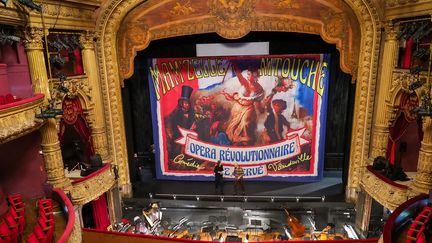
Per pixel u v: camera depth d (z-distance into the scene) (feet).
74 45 33.24
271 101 41.50
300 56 39.58
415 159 34.71
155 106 43.09
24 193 30.07
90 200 31.91
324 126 41.52
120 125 39.60
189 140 43.88
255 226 34.50
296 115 41.57
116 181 37.63
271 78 40.78
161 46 41.70
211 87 41.81
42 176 31.12
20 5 26.08
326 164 46.37
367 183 32.83
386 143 34.76
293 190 41.27
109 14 35.86
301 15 35.53
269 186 42.78
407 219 21.22
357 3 33.47
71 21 32.19
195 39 40.73
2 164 28.68
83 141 38.91
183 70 41.57
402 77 31.09
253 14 35.99
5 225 18.99
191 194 40.86
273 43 40.06
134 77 45.16
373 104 35.78
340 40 35.65
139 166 46.78
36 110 26.13
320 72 39.73
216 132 43.24
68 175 34.81
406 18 30.40
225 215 36.78
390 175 30.94
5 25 26.63
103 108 38.22
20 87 28.81
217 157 44.11
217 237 32.14
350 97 37.70
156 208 36.19
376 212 34.81
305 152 42.70
